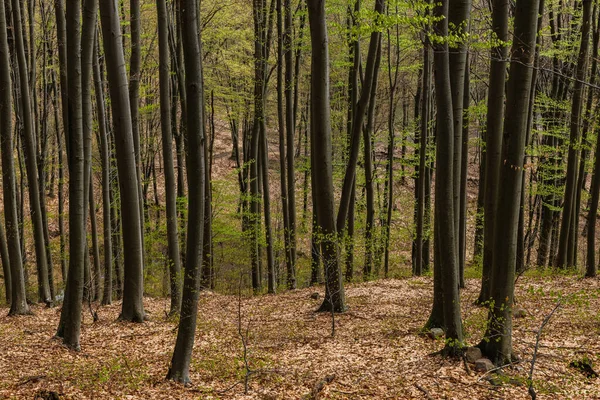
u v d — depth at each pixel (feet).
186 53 21.62
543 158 58.90
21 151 57.00
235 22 57.82
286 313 40.65
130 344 32.04
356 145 44.34
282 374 25.57
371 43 43.09
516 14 20.48
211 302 47.93
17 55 41.88
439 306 31.60
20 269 41.06
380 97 80.69
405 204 78.18
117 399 21.99
